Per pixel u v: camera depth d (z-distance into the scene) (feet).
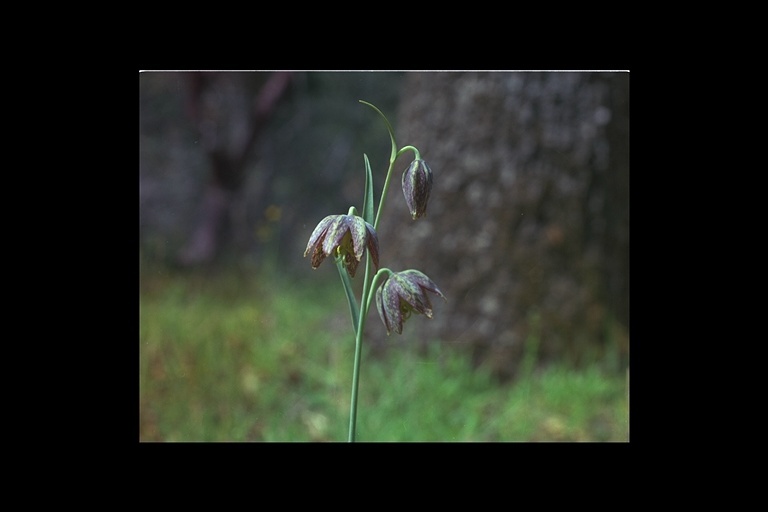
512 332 3.76
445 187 3.92
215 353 3.71
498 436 3.23
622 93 3.88
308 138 6.94
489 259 3.82
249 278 5.27
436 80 4.00
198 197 6.68
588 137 3.82
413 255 3.97
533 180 3.81
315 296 4.96
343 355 3.81
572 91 3.83
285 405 3.43
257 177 6.70
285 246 6.44
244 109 6.35
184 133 6.71
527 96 3.84
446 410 3.37
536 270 3.78
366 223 2.14
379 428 3.25
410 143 4.09
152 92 6.49
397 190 4.12
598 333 3.81
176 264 5.77
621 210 3.91
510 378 3.71
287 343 3.95
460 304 3.84
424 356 3.79
